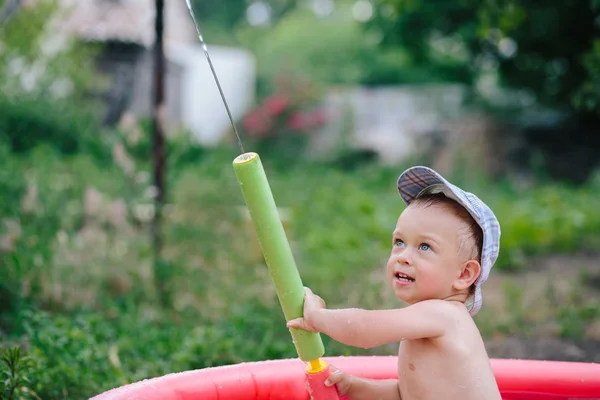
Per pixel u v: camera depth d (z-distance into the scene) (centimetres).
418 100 1698
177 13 1902
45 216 552
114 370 346
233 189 829
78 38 1202
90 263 532
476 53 1338
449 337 205
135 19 1411
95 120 1209
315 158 1684
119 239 580
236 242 652
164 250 572
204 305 511
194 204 696
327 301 533
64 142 1141
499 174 1413
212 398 241
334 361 269
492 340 495
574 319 521
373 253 712
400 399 227
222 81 1812
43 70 1172
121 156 632
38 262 488
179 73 1653
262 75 2202
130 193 607
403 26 1355
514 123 1480
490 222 214
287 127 1753
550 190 1166
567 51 1178
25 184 600
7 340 390
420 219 211
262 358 383
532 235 819
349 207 970
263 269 617
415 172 221
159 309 486
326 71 2270
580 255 793
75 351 346
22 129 1112
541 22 1117
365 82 2233
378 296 530
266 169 1515
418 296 211
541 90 1338
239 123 1808
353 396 228
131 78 1397
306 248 723
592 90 587
